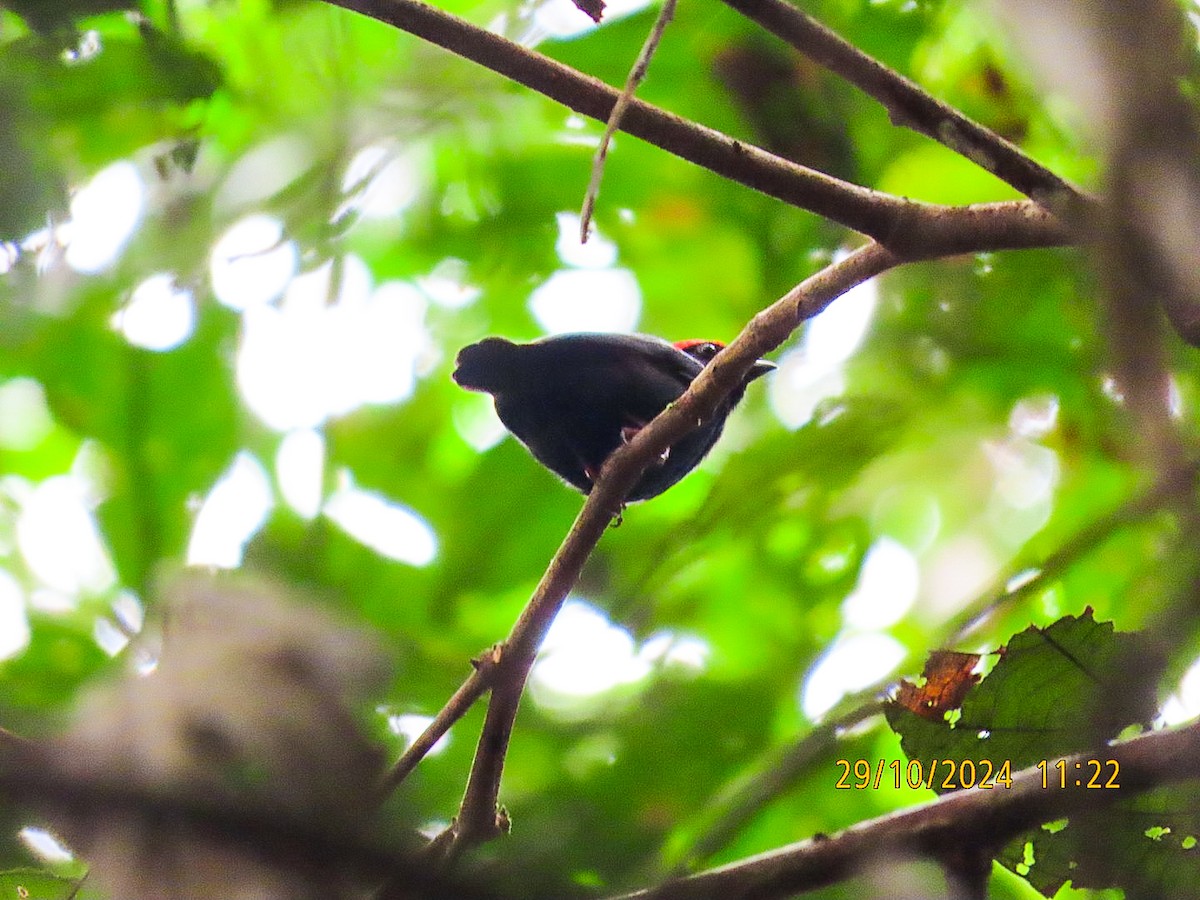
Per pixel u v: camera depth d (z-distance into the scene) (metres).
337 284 13.16
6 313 12.53
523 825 7.32
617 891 5.71
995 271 12.08
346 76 12.70
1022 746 6.56
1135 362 4.05
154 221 12.52
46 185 8.21
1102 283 3.80
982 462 12.70
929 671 6.74
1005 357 12.09
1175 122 3.47
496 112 14.20
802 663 11.96
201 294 13.02
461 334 15.58
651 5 12.71
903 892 5.50
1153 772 5.51
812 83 11.78
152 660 4.09
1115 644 6.02
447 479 14.79
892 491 12.92
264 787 3.44
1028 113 10.99
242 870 3.29
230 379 13.78
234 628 3.79
